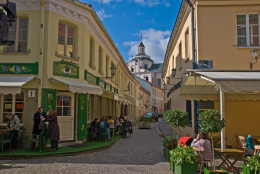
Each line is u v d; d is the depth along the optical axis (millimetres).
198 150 6438
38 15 10961
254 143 8945
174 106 18438
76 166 7672
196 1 10906
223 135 7355
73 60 11828
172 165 7035
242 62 10641
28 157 8688
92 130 13070
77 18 12156
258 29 10883
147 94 52750
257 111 10430
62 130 11477
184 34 13836
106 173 6875
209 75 7488
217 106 10461
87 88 10750
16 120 9633
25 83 10445
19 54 10766
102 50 16547
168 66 26016
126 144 13125
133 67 70000
